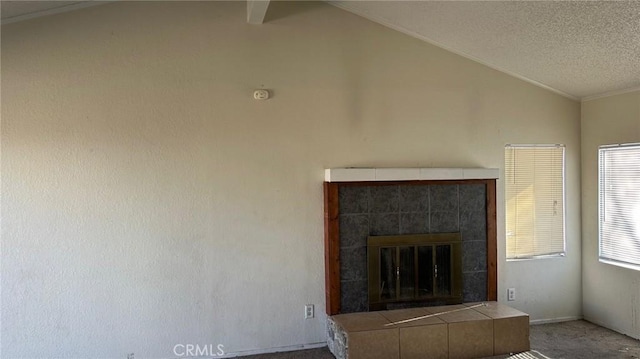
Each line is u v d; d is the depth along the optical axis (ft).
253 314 13.38
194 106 12.90
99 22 12.17
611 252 14.96
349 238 13.87
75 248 12.02
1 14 11.21
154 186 12.58
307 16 13.84
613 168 14.84
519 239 15.62
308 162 13.83
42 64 11.76
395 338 12.33
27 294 11.73
